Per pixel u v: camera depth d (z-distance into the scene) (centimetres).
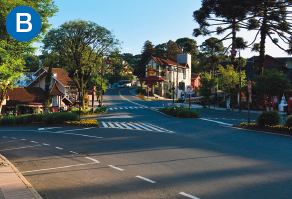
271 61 5019
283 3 2691
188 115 2608
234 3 2705
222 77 3650
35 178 662
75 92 5559
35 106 3675
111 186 589
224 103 4294
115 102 5581
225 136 1390
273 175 661
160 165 781
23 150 1100
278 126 1513
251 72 4666
